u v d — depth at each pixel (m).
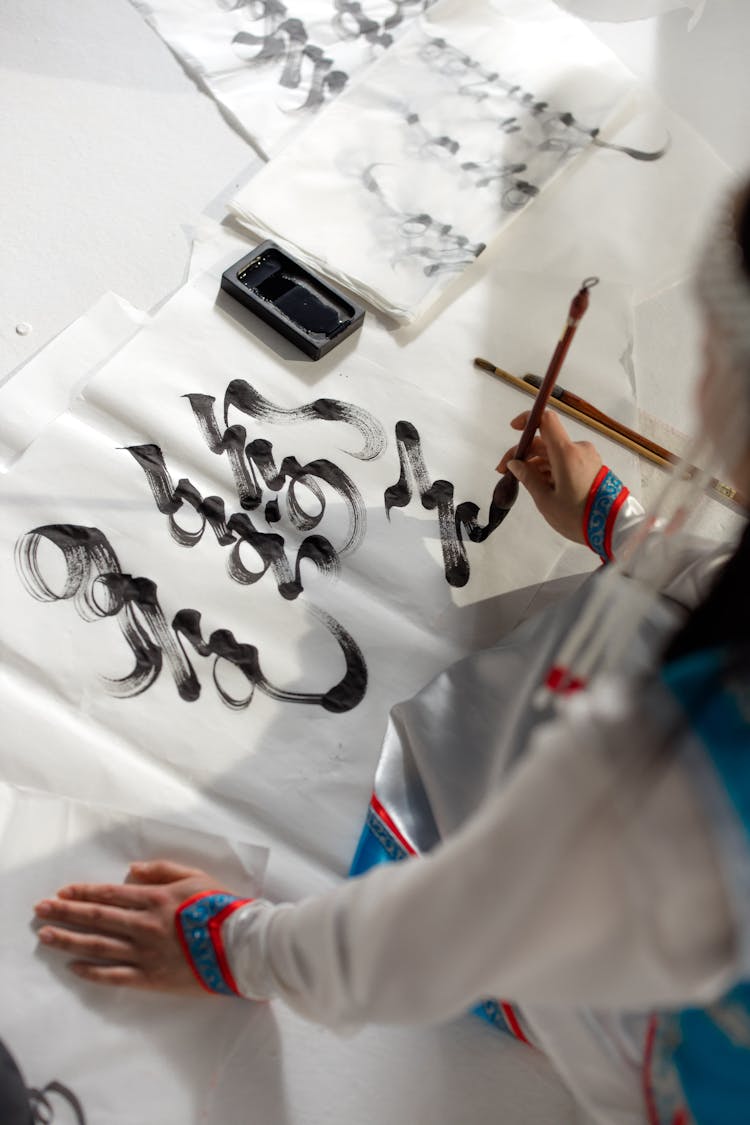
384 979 0.56
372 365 1.11
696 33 1.40
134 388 1.04
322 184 1.18
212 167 1.20
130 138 1.19
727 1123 0.57
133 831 0.86
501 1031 0.86
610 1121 0.71
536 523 1.06
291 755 0.92
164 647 0.94
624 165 1.27
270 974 0.72
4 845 0.83
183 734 0.91
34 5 1.24
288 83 1.26
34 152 1.16
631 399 1.14
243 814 0.89
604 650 0.75
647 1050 0.64
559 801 0.47
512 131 1.26
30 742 0.88
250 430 1.05
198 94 1.24
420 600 1.01
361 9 1.32
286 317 1.09
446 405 1.11
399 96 1.25
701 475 0.62
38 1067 0.77
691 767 0.45
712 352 0.47
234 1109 0.79
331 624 0.98
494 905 0.49
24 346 1.06
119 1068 0.78
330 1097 0.81
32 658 0.91
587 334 1.17
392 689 0.96
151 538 0.98
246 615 0.97
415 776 0.88
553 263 1.20
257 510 1.02
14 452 1.00
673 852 0.44
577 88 1.30
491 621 1.01
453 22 1.32
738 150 1.32
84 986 0.80
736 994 0.52
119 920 0.79
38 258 1.10
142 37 1.26
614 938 0.47
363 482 1.05
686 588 0.78
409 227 1.17
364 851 0.89
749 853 0.43
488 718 0.87
